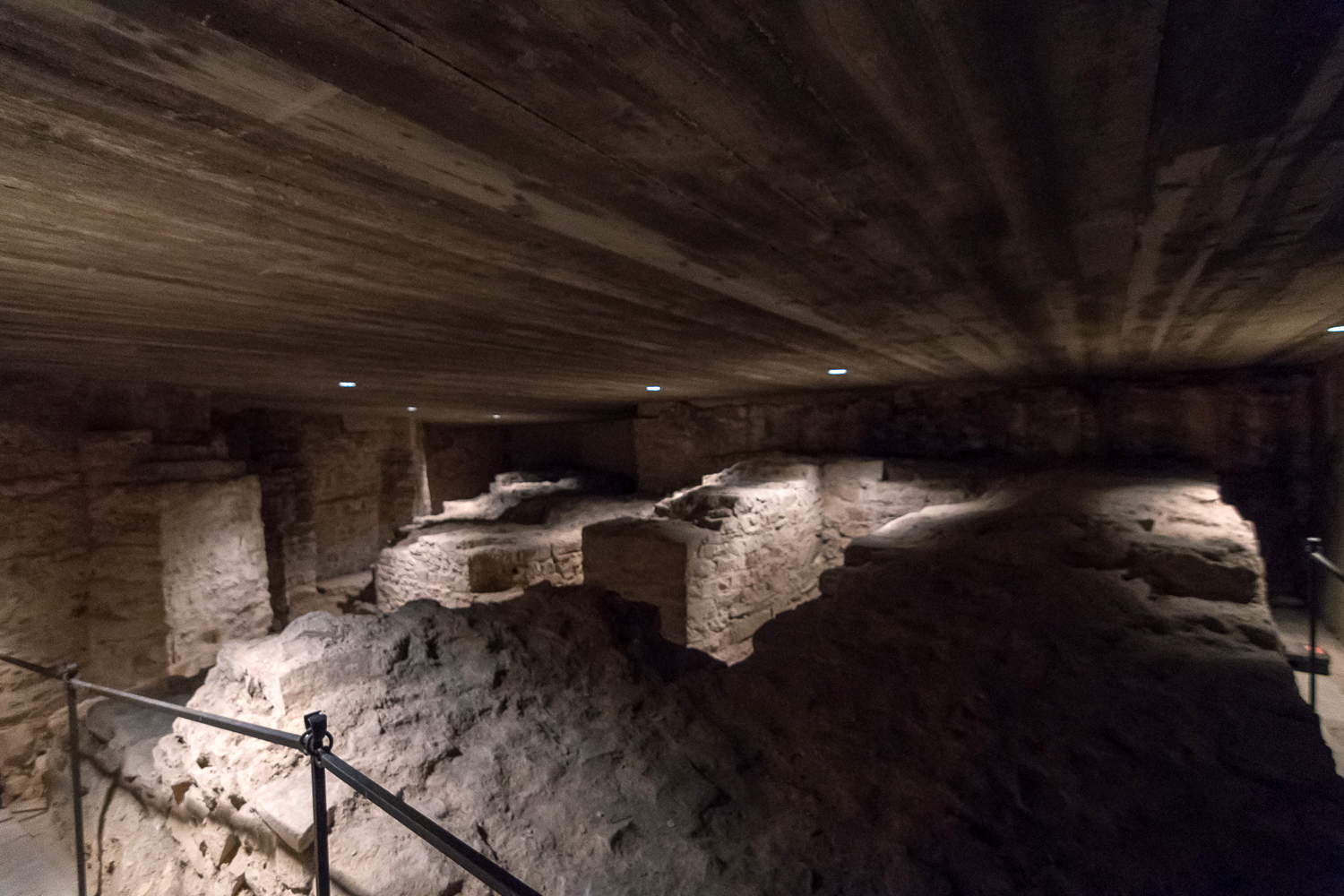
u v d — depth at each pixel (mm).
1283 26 960
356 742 2111
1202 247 2170
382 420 10547
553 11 895
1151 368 6715
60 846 3166
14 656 4227
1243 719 2383
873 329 3734
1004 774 2139
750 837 1901
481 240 1953
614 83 1103
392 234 1878
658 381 6438
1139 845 1799
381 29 919
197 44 940
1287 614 6570
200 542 5078
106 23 880
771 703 2604
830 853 1834
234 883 1965
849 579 4281
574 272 2355
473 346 3975
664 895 1682
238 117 1183
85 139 1243
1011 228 1929
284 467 8781
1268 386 6914
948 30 975
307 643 2463
